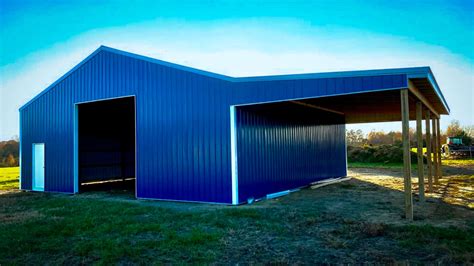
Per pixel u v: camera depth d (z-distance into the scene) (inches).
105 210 332.2
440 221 265.1
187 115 383.6
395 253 194.5
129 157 716.7
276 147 437.7
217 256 193.9
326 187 500.4
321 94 296.7
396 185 505.7
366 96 349.1
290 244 214.4
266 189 405.4
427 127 433.7
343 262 182.4
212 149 365.4
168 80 399.5
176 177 390.3
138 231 247.6
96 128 637.9
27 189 550.6
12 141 1518.2
